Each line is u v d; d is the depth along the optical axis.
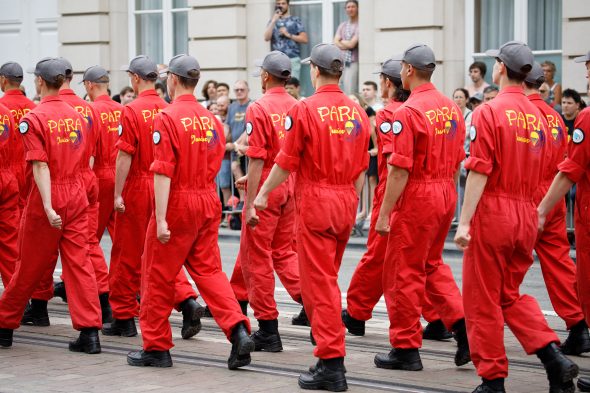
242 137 19.72
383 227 9.88
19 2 28.08
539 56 21.12
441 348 11.09
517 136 8.77
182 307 11.40
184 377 9.84
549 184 10.85
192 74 10.05
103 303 12.50
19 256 10.95
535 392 9.29
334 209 9.48
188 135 9.93
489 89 17.28
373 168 19.20
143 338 10.25
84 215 10.95
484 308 8.81
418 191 9.88
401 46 21.66
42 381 9.71
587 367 10.34
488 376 8.79
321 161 9.48
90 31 26.22
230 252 18.41
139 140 11.55
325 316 9.38
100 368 10.21
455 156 10.13
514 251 8.93
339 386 9.34
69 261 10.84
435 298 10.25
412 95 10.02
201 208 10.02
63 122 10.73
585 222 9.44
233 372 10.05
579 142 9.19
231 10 24.08
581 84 19.91
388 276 10.09
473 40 21.53
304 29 23.30
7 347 11.14
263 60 11.43
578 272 9.54
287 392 9.33
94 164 13.11
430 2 21.31
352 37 22.28
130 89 19.14
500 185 8.80
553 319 12.46
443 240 10.26
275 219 11.24
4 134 12.02
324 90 9.65
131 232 11.68
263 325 11.03
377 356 10.21
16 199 12.23
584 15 19.78
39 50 27.92
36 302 12.38
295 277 11.83
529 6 21.17
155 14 26.17
